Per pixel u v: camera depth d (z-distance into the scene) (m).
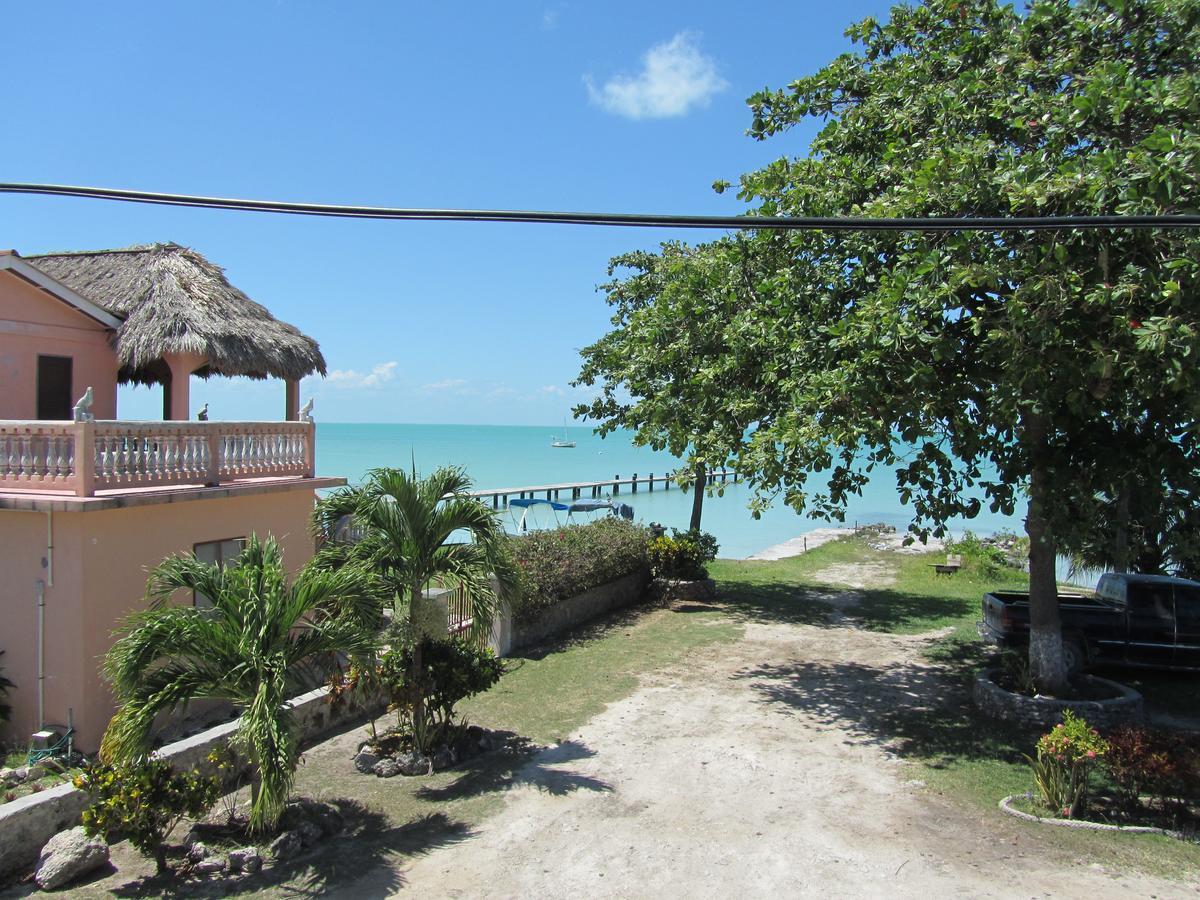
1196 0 8.75
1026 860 6.87
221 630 6.89
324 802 8.03
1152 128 8.61
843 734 10.09
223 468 11.76
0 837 6.70
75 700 9.66
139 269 14.14
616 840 7.31
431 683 9.05
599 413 19.33
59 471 9.85
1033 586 10.95
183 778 6.96
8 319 12.16
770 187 11.44
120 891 6.49
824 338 10.41
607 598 17.20
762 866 6.82
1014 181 8.08
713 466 12.09
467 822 7.68
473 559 9.18
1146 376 7.96
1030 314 7.98
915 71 10.74
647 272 19.84
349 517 10.02
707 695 11.70
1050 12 9.51
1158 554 17.48
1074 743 7.74
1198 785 7.37
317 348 15.05
